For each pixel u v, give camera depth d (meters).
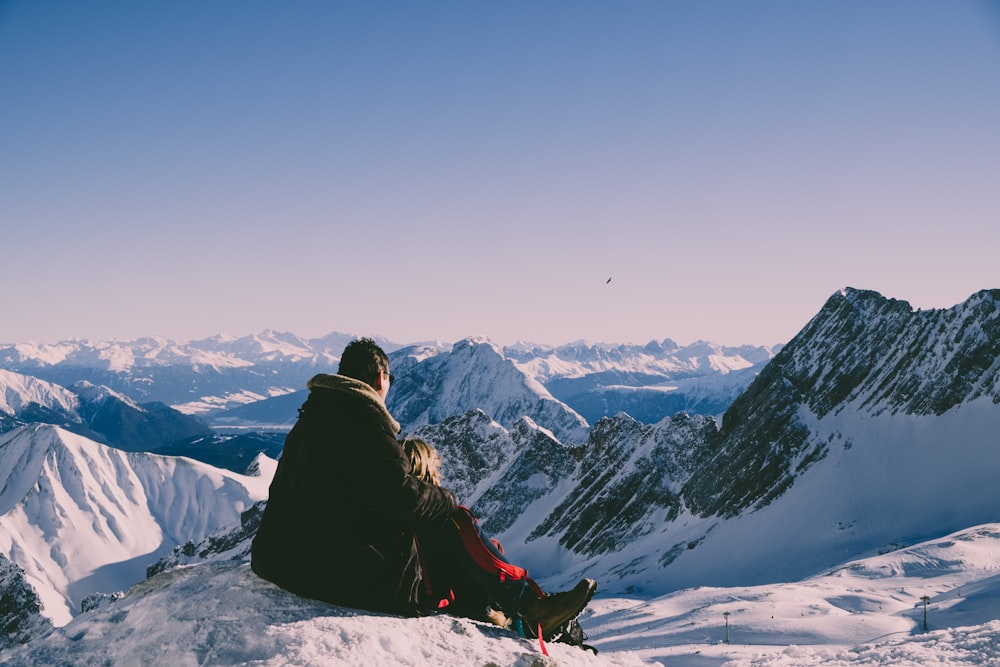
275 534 5.94
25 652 5.66
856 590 135.50
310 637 5.47
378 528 6.11
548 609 6.55
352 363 6.21
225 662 5.29
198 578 6.41
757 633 106.44
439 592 6.81
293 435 6.08
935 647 9.36
